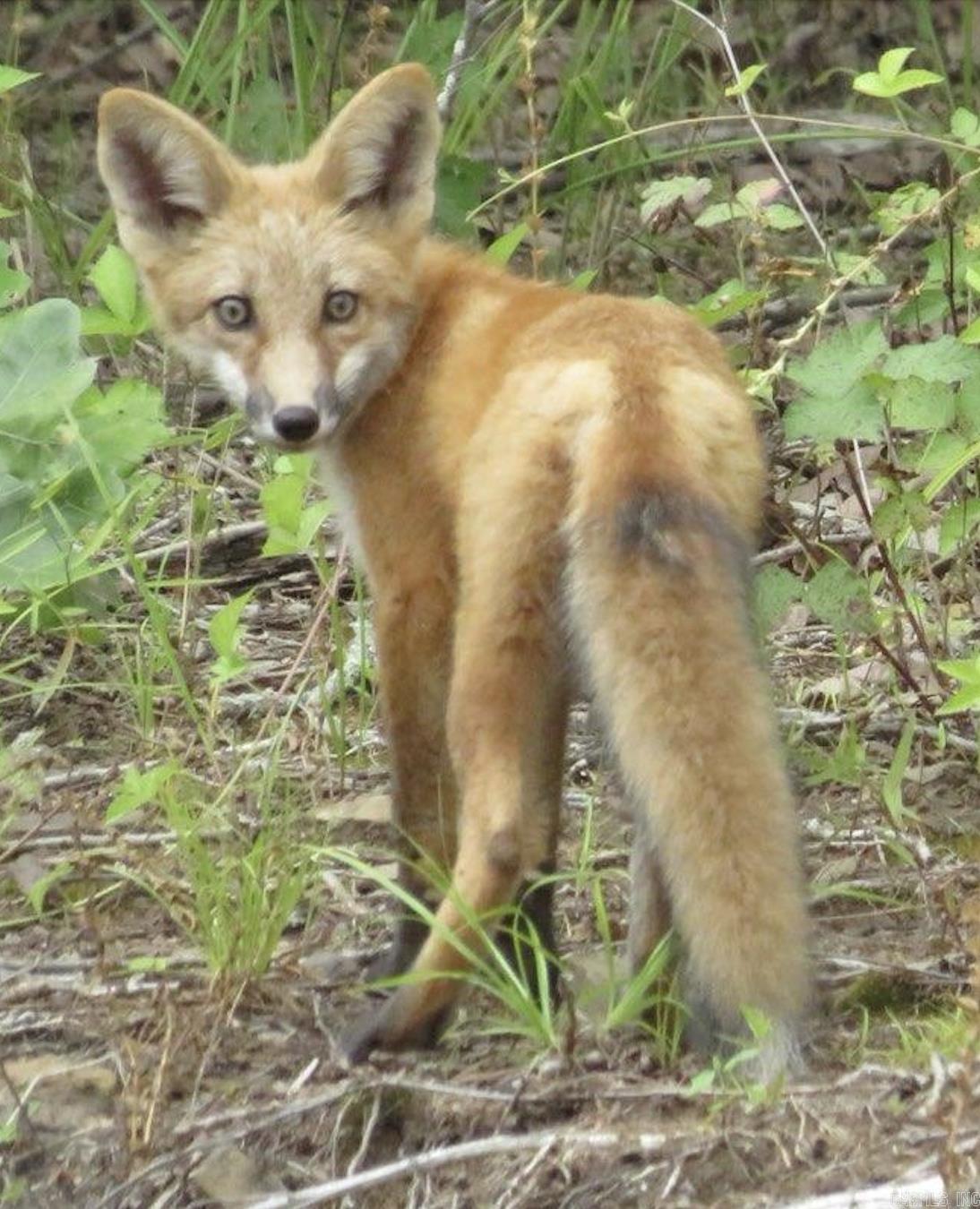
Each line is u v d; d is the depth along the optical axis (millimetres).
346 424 9078
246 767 10711
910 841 9805
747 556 7824
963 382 10539
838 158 17578
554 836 8391
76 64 19312
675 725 7387
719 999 7395
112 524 10828
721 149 15773
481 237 16125
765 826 7383
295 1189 7488
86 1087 8078
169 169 9656
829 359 10234
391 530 8797
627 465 7551
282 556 13047
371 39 15078
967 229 10992
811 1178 6996
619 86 18016
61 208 15984
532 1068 7980
